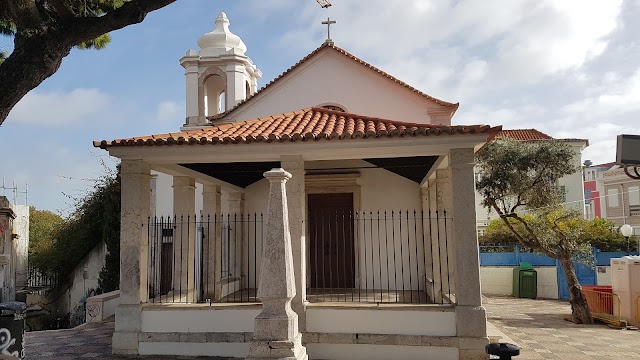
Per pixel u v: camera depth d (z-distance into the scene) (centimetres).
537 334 1055
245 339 795
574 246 1430
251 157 831
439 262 960
